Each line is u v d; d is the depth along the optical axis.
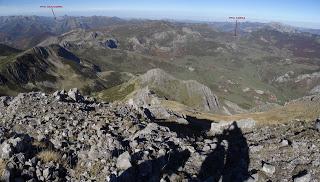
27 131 22.83
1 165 14.44
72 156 17.83
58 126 23.50
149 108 50.06
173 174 17.73
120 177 15.72
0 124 24.62
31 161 15.41
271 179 20.19
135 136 22.20
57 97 33.84
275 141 25.73
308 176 19.11
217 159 21.94
